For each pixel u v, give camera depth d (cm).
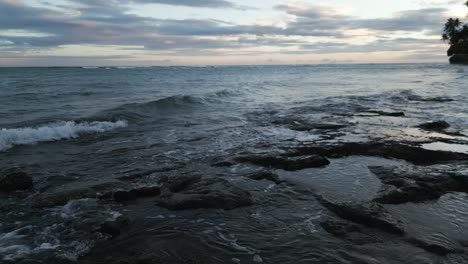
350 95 1922
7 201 451
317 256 310
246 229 368
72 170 597
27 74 4862
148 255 310
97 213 411
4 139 782
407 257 303
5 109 1329
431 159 621
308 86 2648
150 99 1758
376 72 5678
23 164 637
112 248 330
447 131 866
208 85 2795
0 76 4156
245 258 309
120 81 3291
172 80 3550
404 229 352
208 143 798
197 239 346
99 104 1541
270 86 2650
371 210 387
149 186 482
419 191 456
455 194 460
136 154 704
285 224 379
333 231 356
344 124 987
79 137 887
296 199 454
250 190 486
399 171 539
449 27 8419
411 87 2358
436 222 376
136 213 412
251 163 616
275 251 321
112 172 581
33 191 493
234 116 1238
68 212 412
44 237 352
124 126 1050
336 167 593
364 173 559
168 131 964
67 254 318
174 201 433
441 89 2089
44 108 1377
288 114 1242
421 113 1192
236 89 2259
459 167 559
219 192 451
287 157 626
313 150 686
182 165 615
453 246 321
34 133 841
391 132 858
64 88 2389
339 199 445
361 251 316
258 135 880
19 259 307
